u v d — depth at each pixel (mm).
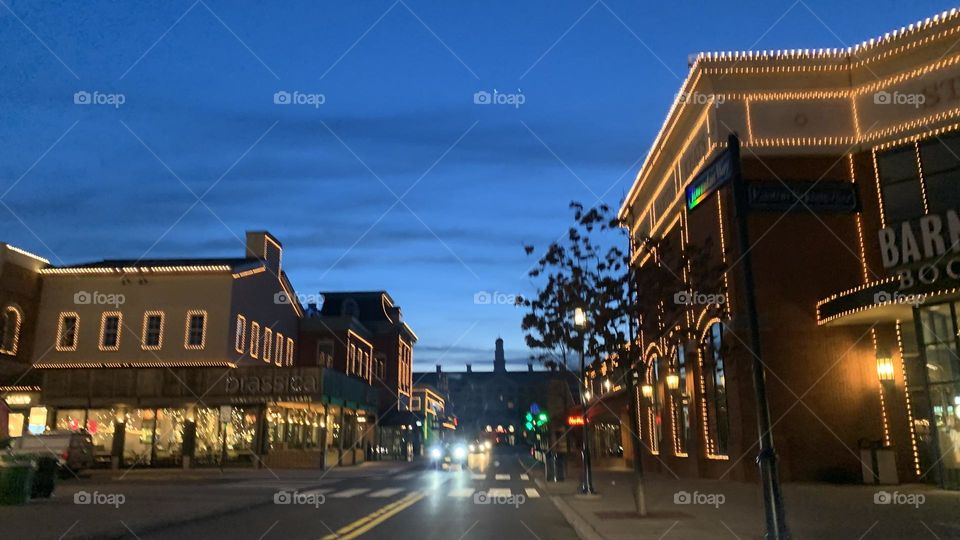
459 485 26844
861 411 22469
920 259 19797
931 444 20062
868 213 22906
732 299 23641
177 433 36250
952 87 21875
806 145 23453
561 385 51500
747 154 23578
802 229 23625
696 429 27547
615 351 16594
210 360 37500
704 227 26094
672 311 16750
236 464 35938
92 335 38219
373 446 53344
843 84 23719
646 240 17391
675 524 13141
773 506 8383
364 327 58000
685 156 27469
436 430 76688
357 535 12711
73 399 35750
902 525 12297
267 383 35969
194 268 38531
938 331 19344
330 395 37750
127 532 12500
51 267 39375
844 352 22859
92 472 32531
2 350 36438
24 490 16750
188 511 15352
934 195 21672
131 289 38656
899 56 22828
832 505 15648
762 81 23953
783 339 23062
